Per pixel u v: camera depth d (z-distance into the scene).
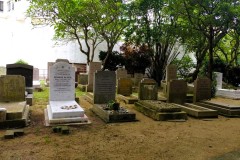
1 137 5.62
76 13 14.70
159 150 5.08
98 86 8.82
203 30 12.88
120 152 4.91
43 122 7.00
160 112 7.86
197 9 12.62
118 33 17.39
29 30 22.45
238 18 11.57
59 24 15.74
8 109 6.71
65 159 4.47
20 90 7.88
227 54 19.81
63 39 20.67
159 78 18.42
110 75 8.95
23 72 11.01
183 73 20.36
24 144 5.20
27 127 6.48
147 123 7.38
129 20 15.55
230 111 8.66
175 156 4.79
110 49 17.28
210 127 7.11
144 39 16.22
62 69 8.02
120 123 7.29
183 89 10.09
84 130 6.42
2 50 22.48
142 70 20.42
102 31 16.30
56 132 6.14
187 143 5.57
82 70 22.47
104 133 6.20
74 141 5.49
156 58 18.28
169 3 13.28
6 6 26.88
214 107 9.38
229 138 6.04
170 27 14.35
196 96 10.44
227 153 5.00
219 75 15.55
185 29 14.09
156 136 6.06
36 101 10.16
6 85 7.75
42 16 16.08
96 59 23.12
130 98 10.74
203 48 16.03
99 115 8.05
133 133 6.27
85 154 4.74
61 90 8.05
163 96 11.41
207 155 4.88
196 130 6.73
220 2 11.59
